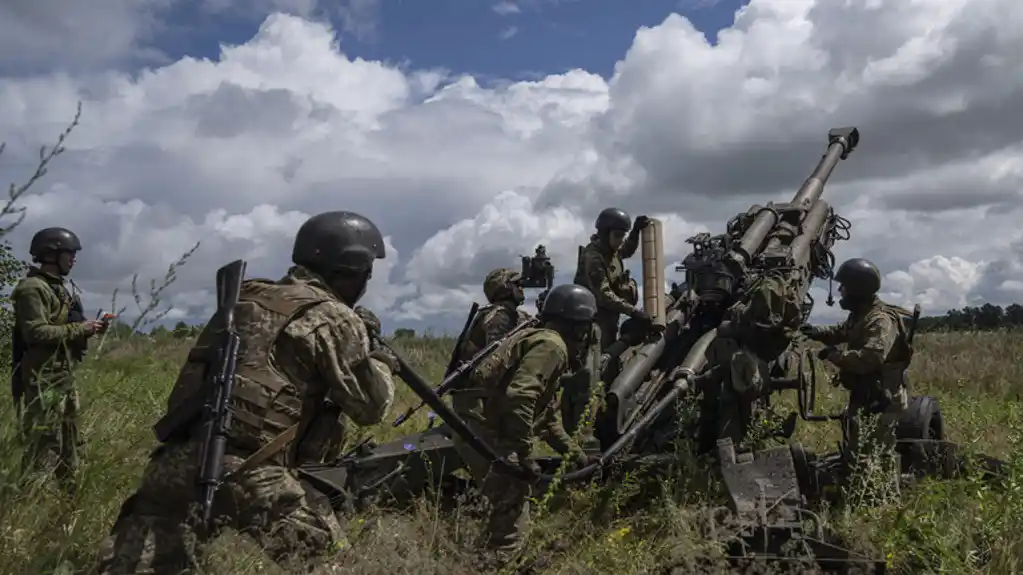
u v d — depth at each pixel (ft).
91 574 11.37
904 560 15.67
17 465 12.71
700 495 18.16
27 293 18.04
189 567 11.10
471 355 22.41
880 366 20.86
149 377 21.99
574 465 18.35
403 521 15.72
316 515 12.19
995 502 16.92
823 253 28.60
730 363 20.47
